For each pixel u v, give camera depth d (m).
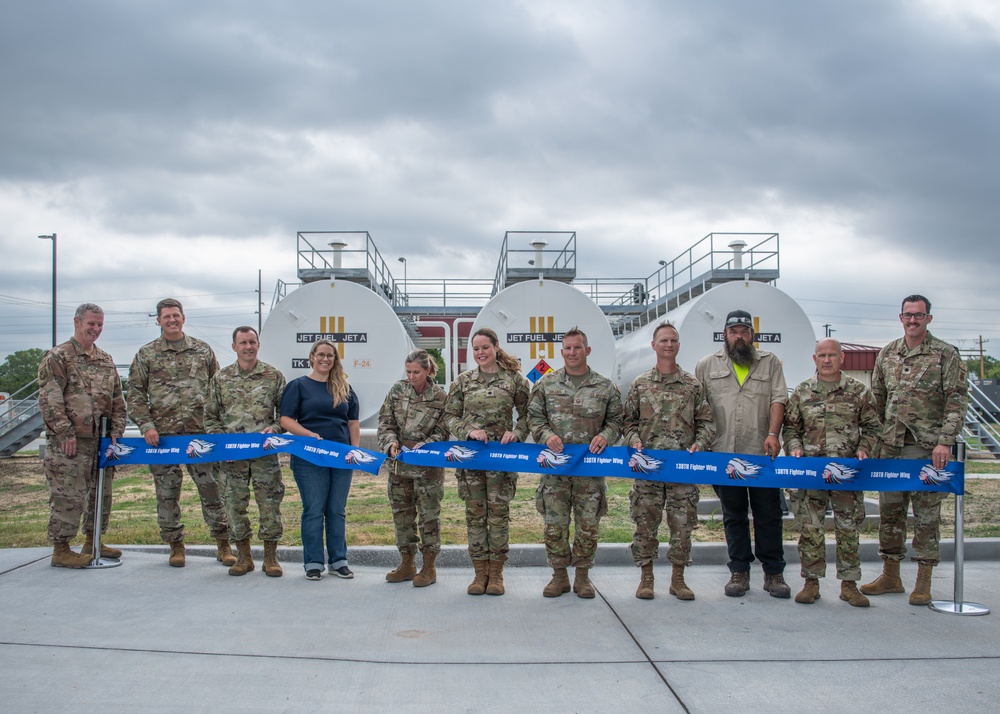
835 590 6.07
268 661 4.37
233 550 7.16
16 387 87.12
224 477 6.39
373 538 7.66
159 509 6.56
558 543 5.76
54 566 6.50
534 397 5.97
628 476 5.67
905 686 4.07
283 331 12.87
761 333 12.56
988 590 6.05
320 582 6.17
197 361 6.79
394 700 3.85
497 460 5.77
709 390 6.16
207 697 3.86
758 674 4.23
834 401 5.84
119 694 3.88
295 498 10.58
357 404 6.84
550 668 4.30
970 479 14.05
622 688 4.02
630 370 16.00
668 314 14.55
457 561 6.89
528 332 12.82
